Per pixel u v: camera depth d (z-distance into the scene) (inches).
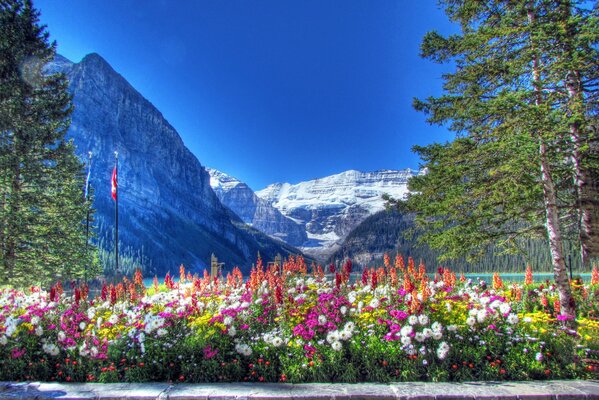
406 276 327.3
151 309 331.9
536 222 437.7
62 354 271.1
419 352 247.8
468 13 419.2
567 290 337.1
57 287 417.1
